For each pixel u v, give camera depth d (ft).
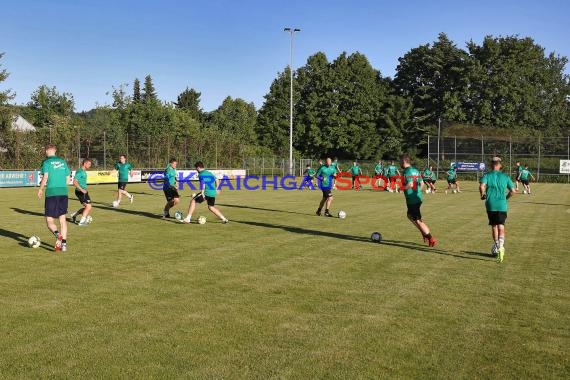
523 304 21.61
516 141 153.58
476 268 28.58
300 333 17.92
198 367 15.08
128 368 14.97
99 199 73.61
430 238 34.53
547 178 149.28
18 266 27.86
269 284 24.50
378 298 22.33
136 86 299.79
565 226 47.03
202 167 45.80
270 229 43.29
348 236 39.83
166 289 23.38
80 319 19.11
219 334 17.74
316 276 26.25
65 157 119.24
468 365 15.43
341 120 216.74
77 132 122.31
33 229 41.70
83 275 25.89
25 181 100.99
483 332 18.20
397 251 33.55
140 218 50.11
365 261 30.19
